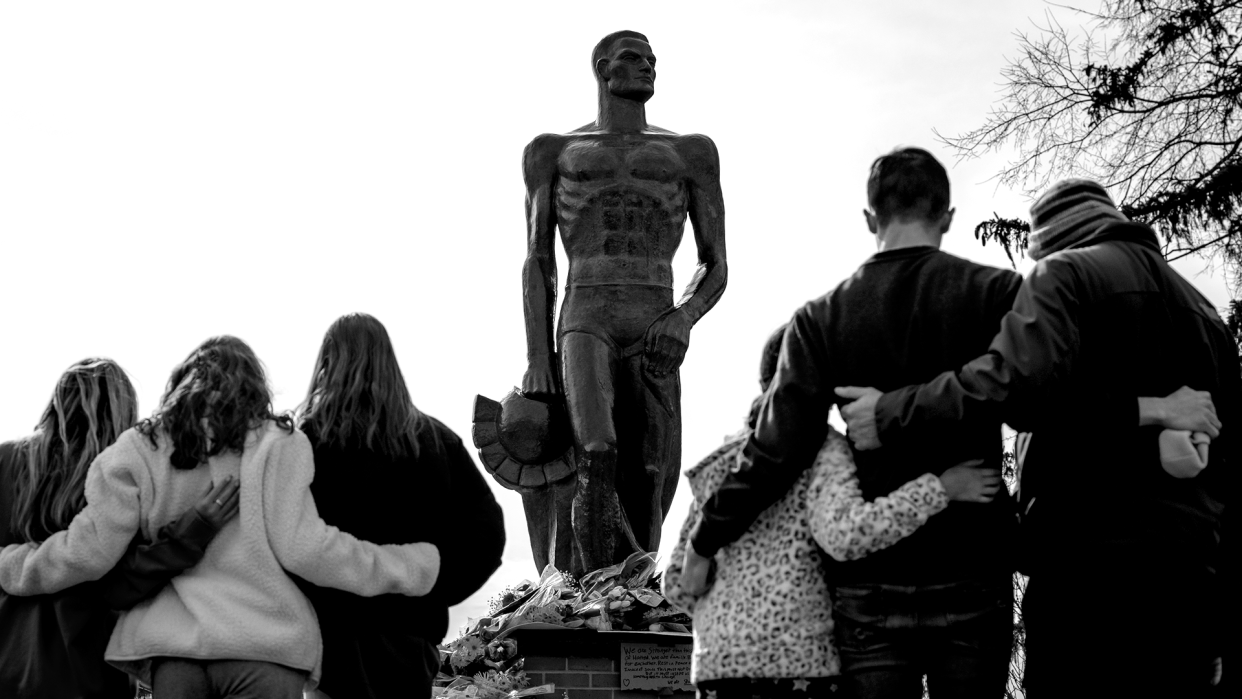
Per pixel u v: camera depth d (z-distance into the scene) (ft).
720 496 13.80
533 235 32.83
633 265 32.32
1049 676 13.99
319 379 16.70
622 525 31.14
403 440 16.53
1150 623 13.58
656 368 31.65
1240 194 42.91
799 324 14.25
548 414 32.19
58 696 16.44
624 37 33.42
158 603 15.80
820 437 13.89
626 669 28.17
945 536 13.41
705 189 32.99
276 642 15.51
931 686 13.44
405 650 16.25
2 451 17.19
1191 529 13.69
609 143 32.83
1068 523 13.93
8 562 16.52
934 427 13.33
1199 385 14.38
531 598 29.48
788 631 13.70
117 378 17.33
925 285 14.03
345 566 15.84
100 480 16.01
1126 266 14.37
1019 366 13.33
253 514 15.76
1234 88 44.21
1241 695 14.96
